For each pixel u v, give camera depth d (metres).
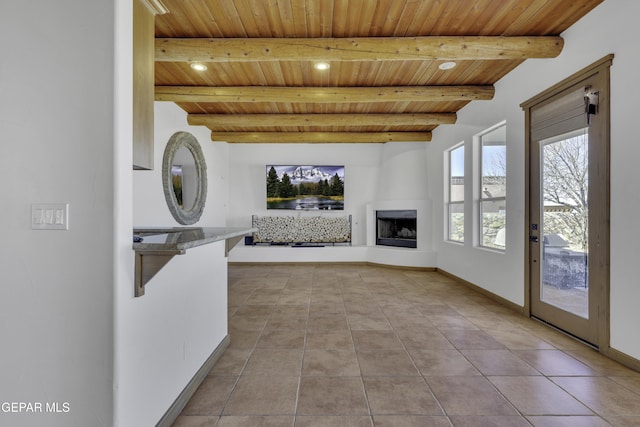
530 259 3.42
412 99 4.07
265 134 6.18
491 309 3.77
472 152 4.63
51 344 1.35
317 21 2.68
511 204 3.71
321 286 4.97
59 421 1.35
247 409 1.88
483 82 3.98
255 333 3.06
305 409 1.87
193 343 2.10
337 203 7.13
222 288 2.67
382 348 2.71
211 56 2.94
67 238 1.34
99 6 1.33
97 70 1.33
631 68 2.26
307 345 2.78
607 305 2.47
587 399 1.96
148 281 1.48
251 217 7.21
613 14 2.38
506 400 1.95
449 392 2.04
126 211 1.39
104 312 1.33
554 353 2.58
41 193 1.35
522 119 3.49
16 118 1.35
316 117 5.16
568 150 2.90
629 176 2.28
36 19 1.35
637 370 2.25
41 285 1.35
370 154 7.22
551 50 2.89
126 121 1.39
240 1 2.42
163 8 1.81
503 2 2.45
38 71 1.35
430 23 2.72
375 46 2.92
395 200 6.54
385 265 6.51
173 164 4.54
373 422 1.76
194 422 1.76
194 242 1.53
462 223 5.35
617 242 2.38
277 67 3.50
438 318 3.46
